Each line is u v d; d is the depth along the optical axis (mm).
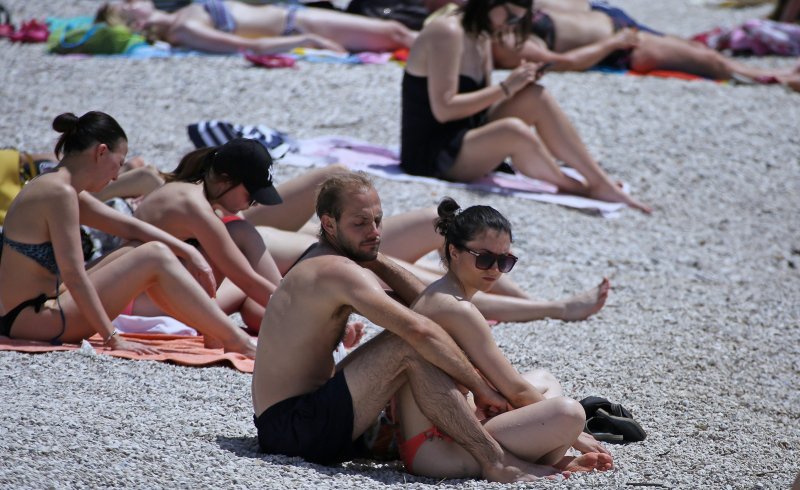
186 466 16203
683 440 19688
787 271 33344
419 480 16938
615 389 22406
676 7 70750
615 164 38938
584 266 31781
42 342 22266
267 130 36219
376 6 49531
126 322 24406
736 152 40906
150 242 22781
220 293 25094
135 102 41156
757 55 52500
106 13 48062
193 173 24656
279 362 17281
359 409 16984
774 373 24359
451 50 34531
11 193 28984
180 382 20734
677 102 44125
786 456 19141
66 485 15094
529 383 17344
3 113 39531
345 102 42188
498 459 16688
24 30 48625
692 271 32406
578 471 17344
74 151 21812
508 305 26844
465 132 35562
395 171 36125
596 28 47094
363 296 16547
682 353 25078
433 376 16703
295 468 16578
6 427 17031
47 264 22000
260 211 27875
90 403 18875
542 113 35812
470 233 17312
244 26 47562
